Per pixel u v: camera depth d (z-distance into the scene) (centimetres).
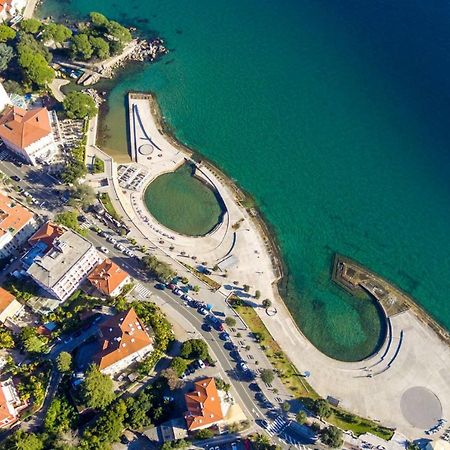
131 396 19750
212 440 19112
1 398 18600
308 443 19300
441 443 19375
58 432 18712
